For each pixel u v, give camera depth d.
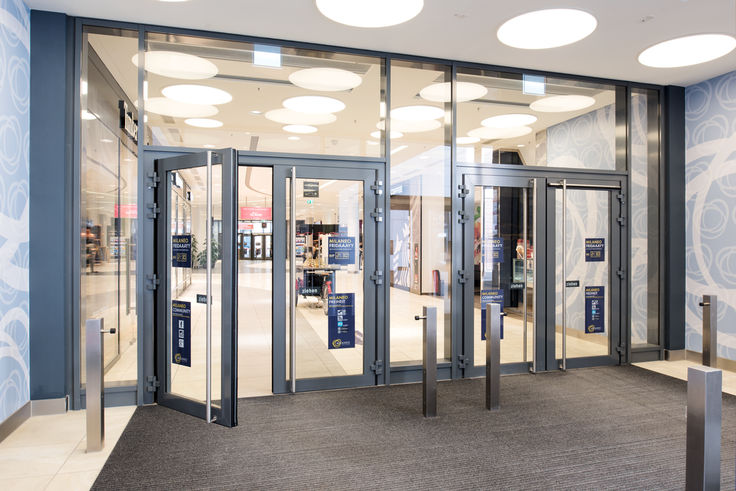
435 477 2.81
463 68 5.10
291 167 4.52
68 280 4.02
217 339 3.72
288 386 4.49
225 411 3.61
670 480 2.79
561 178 5.39
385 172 4.80
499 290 5.18
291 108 5.73
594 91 5.78
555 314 5.34
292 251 4.47
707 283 5.61
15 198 3.64
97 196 4.52
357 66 4.96
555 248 5.35
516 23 4.17
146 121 4.26
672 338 5.82
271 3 3.82
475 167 5.10
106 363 4.81
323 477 2.81
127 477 2.81
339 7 3.88
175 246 4.04
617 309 5.61
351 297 4.68
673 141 5.81
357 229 4.70
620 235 5.64
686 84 5.79
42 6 3.84
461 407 4.06
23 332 3.77
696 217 5.75
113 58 4.55
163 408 4.05
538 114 5.61
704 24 4.16
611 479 2.79
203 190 3.75
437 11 3.95
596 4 3.80
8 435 3.46
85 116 4.13
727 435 3.50
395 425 3.64
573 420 3.75
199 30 4.32
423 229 4.99
